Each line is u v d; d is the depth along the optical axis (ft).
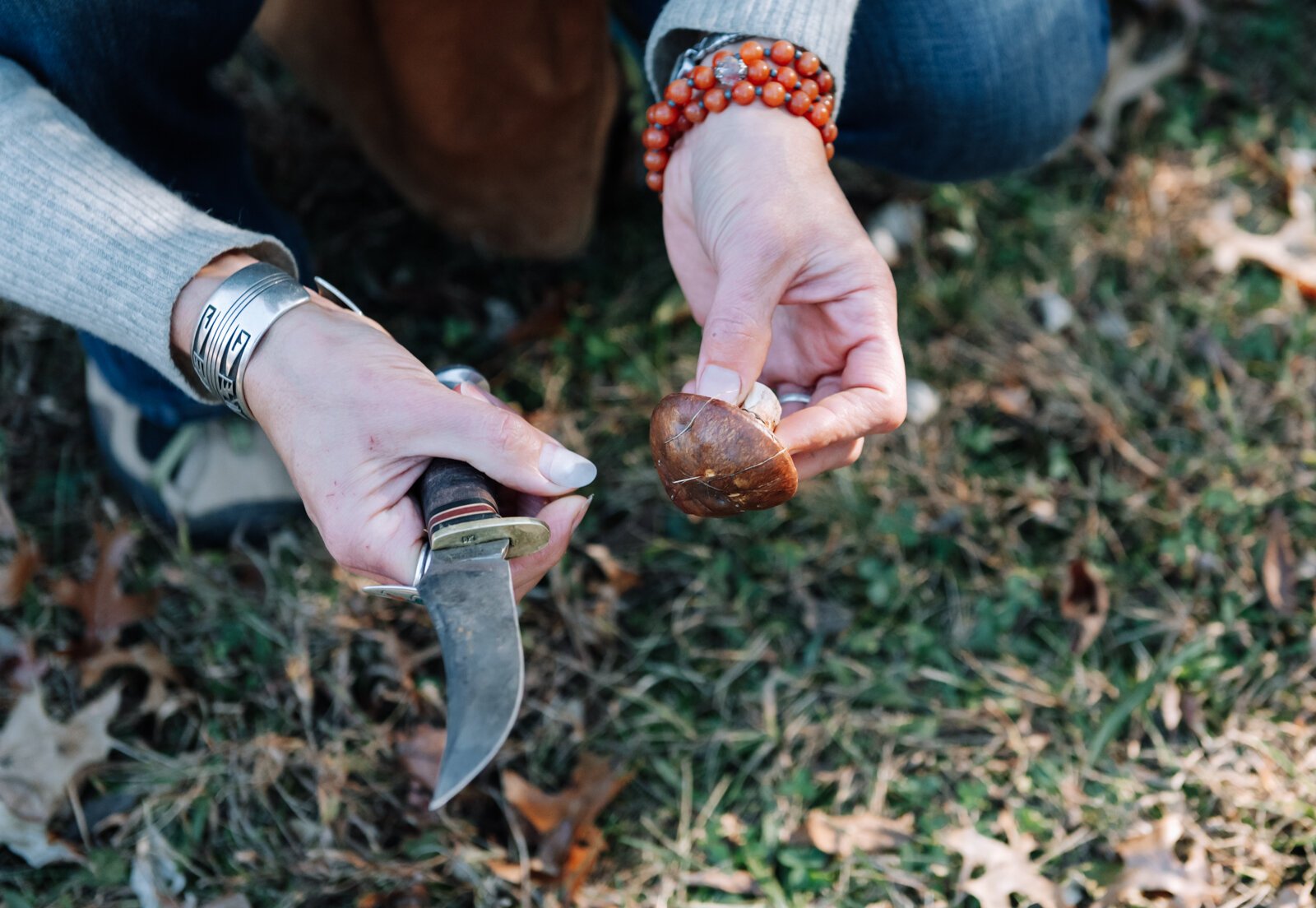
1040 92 2.63
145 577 2.84
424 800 2.57
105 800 2.54
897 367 2.11
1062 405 3.10
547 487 1.93
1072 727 2.65
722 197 2.11
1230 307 3.31
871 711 2.70
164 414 2.66
